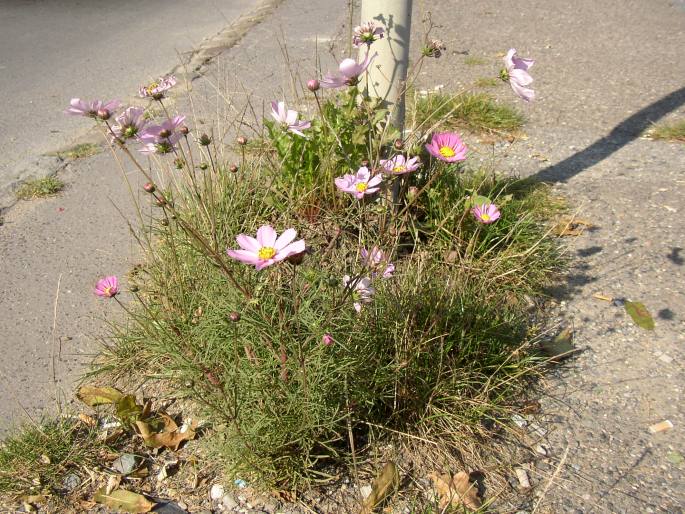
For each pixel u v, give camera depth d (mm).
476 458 809
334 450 769
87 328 1035
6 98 2059
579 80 2141
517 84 865
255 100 1876
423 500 757
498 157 1583
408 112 1699
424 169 1161
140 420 842
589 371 945
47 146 1696
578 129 1753
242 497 761
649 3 3223
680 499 750
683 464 795
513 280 1084
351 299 790
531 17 3002
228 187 1154
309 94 1817
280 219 1110
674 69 2225
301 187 1165
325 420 762
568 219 1305
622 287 1109
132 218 1345
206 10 3174
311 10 3100
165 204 777
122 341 957
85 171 1548
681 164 1534
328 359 767
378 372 826
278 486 765
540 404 889
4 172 1548
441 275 1015
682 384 915
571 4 3258
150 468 800
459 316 932
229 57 2373
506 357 929
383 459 804
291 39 2588
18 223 1335
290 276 938
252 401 769
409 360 827
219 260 698
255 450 753
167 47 2551
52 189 1462
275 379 764
